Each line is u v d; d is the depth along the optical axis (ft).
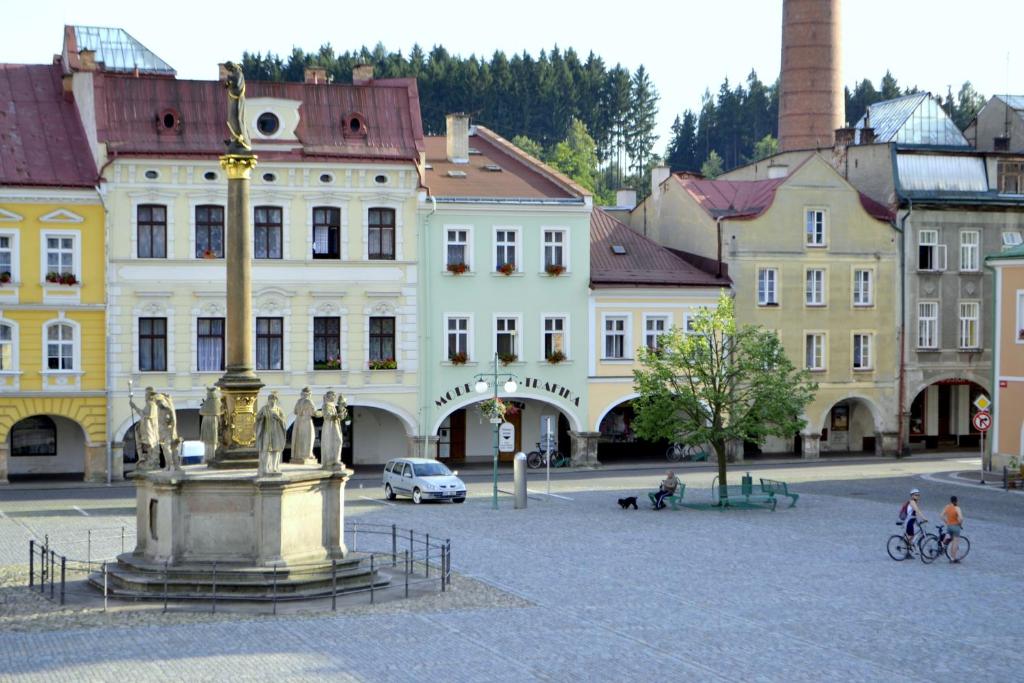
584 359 240.94
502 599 108.37
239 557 107.24
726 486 177.68
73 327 212.23
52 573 108.99
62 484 208.74
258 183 219.82
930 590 116.06
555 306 239.09
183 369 217.36
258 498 106.42
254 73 585.63
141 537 112.57
